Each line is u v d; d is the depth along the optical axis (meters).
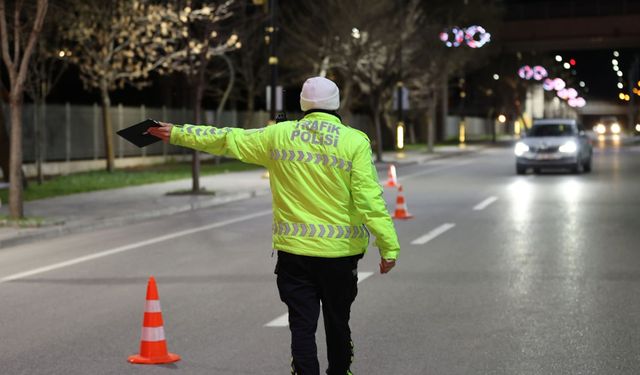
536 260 21.00
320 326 14.34
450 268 19.94
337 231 9.26
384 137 110.56
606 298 16.34
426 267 20.09
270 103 49.31
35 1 45.75
